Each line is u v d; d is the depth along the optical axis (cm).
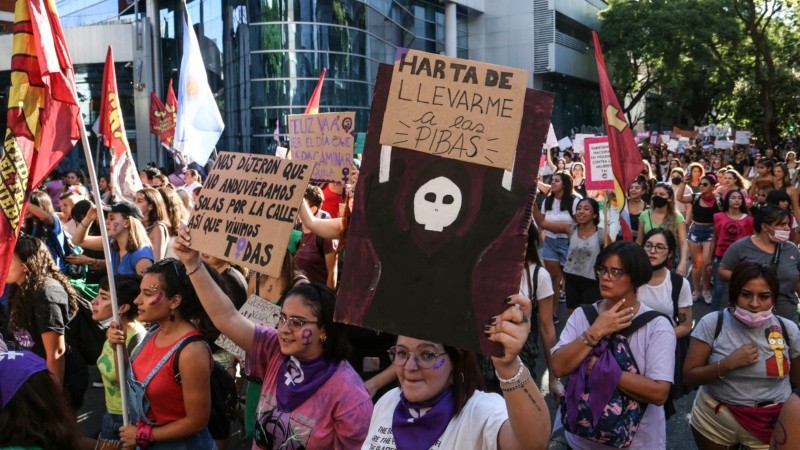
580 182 1506
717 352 398
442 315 217
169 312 351
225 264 518
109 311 409
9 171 404
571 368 351
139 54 3350
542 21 4400
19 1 402
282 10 2880
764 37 3469
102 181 1456
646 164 1326
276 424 316
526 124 219
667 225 843
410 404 241
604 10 4559
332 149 623
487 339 212
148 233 691
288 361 321
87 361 488
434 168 222
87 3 4059
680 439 566
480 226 218
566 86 4919
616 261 358
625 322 343
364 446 250
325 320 312
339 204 834
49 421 243
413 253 221
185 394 344
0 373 242
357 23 3064
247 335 342
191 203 1030
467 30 4528
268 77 2902
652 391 337
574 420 350
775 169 1227
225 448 436
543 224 905
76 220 762
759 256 625
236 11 2947
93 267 775
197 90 917
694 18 4169
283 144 2102
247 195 351
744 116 5109
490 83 221
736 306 389
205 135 920
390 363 450
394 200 225
